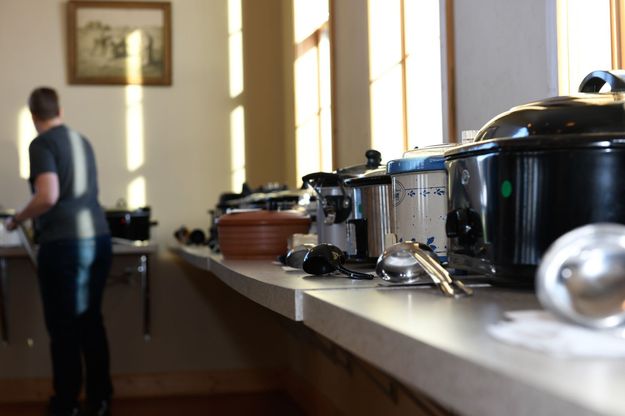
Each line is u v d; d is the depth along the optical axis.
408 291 1.32
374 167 2.22
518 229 1.19
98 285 3.96
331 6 4.18
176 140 5.35
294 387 4.96
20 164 5.21
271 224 2.81
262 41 5.43
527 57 2.08
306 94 4.90
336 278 1.71
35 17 5.26
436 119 3.01
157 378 5.22
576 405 0.53
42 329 5.14
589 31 1.97
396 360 0.87
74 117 5.28
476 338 0.80
